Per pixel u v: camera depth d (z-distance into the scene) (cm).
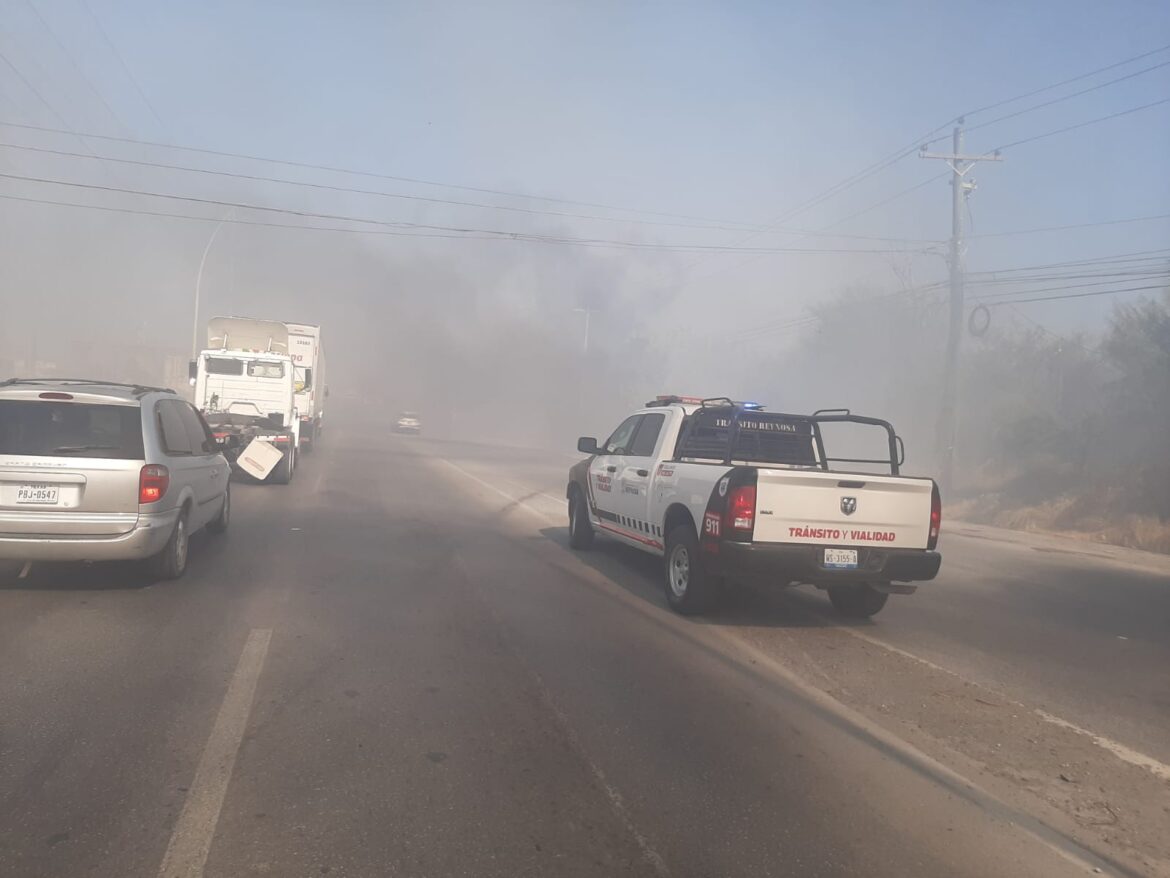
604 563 1052
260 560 948
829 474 727
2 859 338
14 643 613
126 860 342
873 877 355
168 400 862
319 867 343
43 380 838
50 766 420
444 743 470
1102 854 383
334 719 496
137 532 739
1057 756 495
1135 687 649
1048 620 898
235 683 548
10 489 719
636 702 551
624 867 354
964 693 608
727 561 724
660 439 913
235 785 409
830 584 748
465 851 361
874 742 503
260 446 1700
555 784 427
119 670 563
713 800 417
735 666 643
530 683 578
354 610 749
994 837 393
